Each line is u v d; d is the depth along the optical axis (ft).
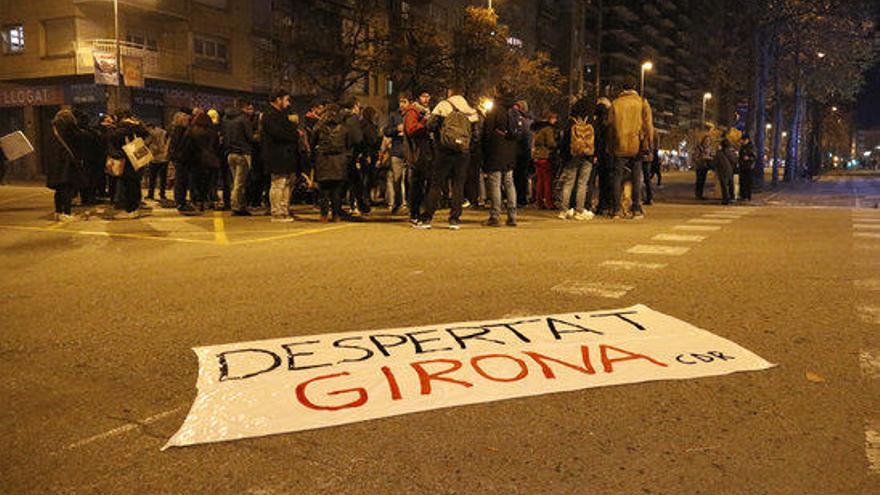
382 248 24.86
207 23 105.50
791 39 114.83
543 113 43.37
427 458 8.41
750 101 105.19
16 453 8.61
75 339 13.41
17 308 15.89
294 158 34.40
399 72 94.89
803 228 32.60
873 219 37.81
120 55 87.66
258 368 11.36
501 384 10.70
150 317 14.94
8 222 34.60
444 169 30.68
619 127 35.55
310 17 118.01
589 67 264.93
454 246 25.40
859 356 12.35
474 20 92.27
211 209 43.06
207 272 20.13
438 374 11.07
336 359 11.75
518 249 24.67
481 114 39.73
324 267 20.88
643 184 51.62
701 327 14.08
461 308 15.49
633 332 13.51
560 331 13.50
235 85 110.73
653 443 8.85
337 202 34.32
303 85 97.40
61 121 34.47
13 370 11.68
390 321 14.33
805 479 7.95
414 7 138.72
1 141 36.24
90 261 22.20
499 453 8.54
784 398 10.37
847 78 130.31
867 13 108.27
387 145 40.19
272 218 34.73
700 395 10.44
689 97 368.27
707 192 80.59
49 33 99.04
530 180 48.67
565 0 223.71
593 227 32.19
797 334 13.70
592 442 8.86
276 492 7.64
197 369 11.54
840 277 19.57
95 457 8.48
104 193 49.37
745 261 22.30
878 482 7.89
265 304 16.02
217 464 8.26
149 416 9.68
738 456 8.52
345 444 8.75
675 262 21.98
